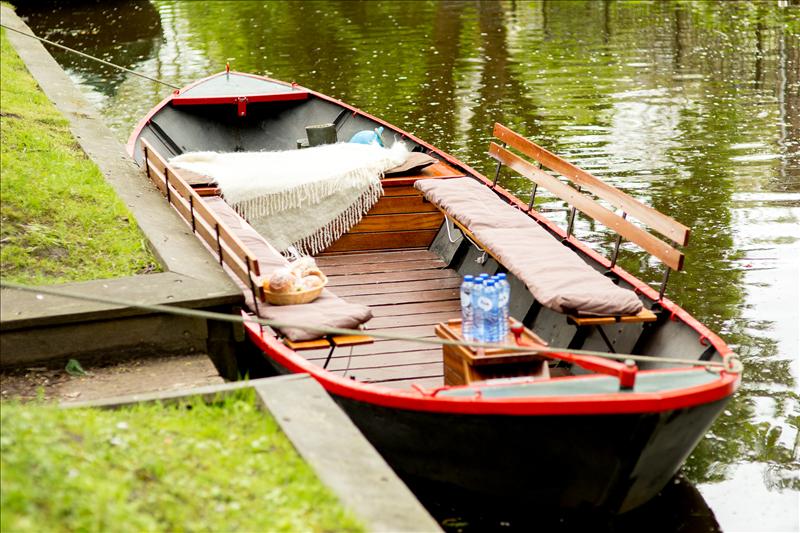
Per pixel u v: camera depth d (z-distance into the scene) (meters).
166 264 7.38
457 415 5.57
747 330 8.31
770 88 15.94
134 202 8.75
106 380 6.37
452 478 5.95
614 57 18.47
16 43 16.02
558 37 20.48
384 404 5.79
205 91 12.12
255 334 6.74
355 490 4.61
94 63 19.41
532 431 5.50
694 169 12.25
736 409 7.22
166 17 24.66
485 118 14.73
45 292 5.73
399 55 19.19
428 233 9.49
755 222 10.56
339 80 17.30
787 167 12.21
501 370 6.03
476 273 8.62
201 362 6.66
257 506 4.42
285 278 6.86
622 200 7.43
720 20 21.61
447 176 9.48
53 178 8.70
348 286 8.56
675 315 6.63
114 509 4.09
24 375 6.41
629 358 5.68
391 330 7.71
